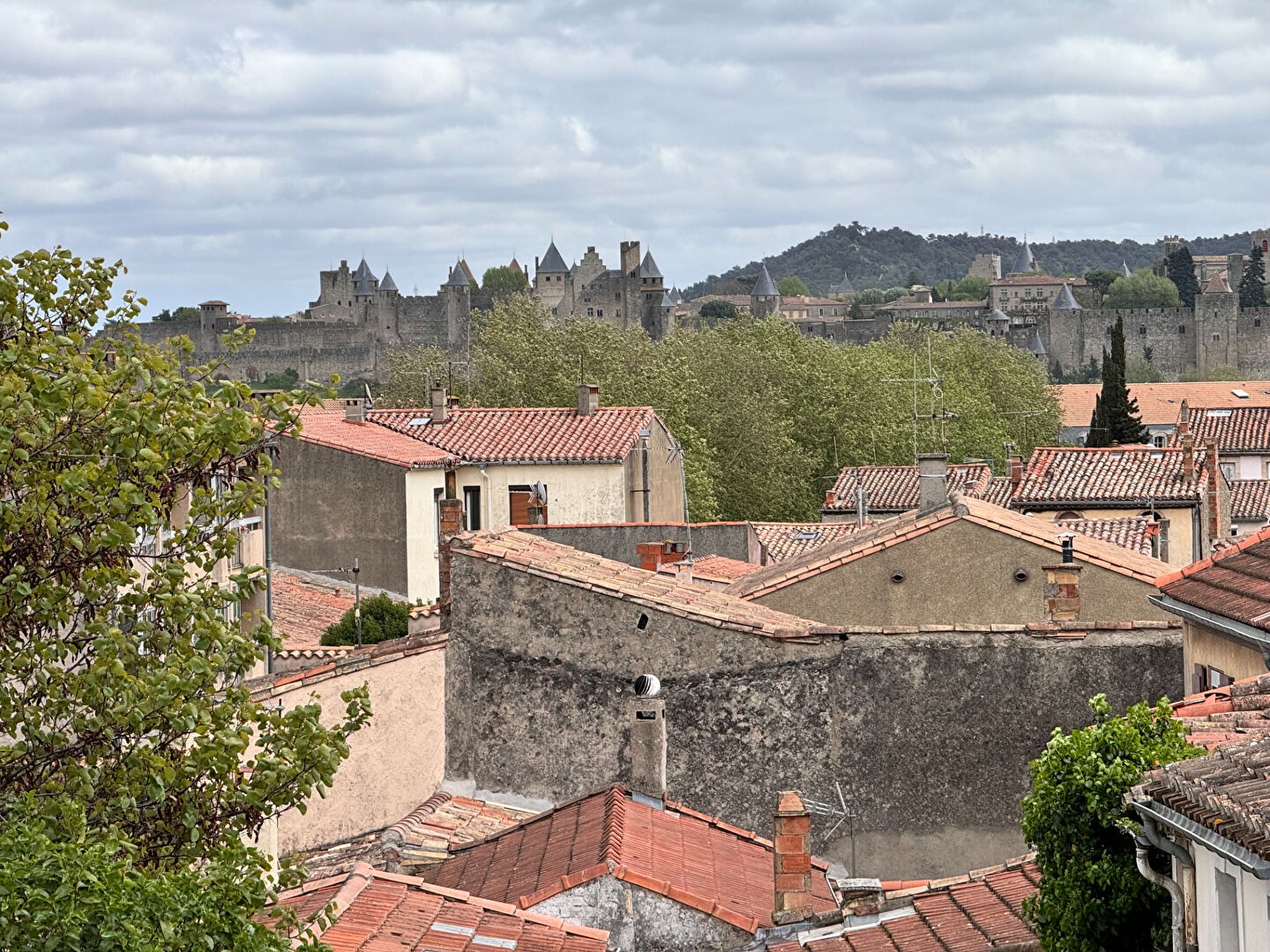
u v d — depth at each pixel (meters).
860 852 24.19
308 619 51.59
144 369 14.63
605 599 24.95
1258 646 21.70
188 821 14.20
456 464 61.31
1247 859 11.72
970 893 18.92
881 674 24.42
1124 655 24.39
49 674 14.28
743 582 35.78
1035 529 34.44
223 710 14.70
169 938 11.88
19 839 12.25
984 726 24.30
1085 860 15.32
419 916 18.27
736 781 24.42
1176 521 61.56
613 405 88.50
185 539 15.11
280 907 15.76
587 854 20.05
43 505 14.02
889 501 70.31
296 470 57.28
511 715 25.14
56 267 15.38
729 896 19.95
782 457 98.06
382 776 24.27
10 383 14.20
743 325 120.69
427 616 28.19
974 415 109.50
